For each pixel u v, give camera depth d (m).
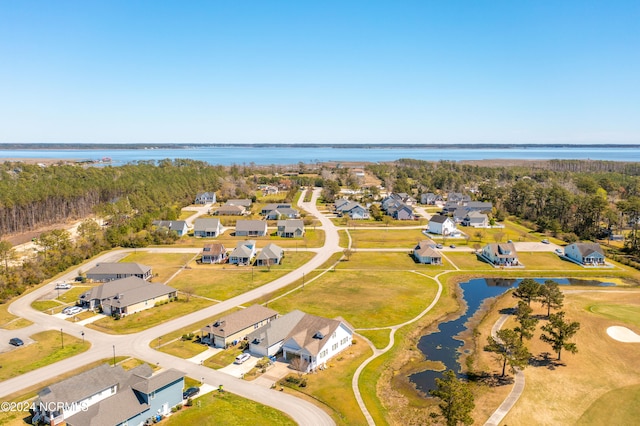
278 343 57.06
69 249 100.50
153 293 74.75
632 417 42.56
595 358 54.88
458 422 41.31
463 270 96.44
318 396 46.47
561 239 128.38
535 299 75.31
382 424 41.91
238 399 45.78
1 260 91.38
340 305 74.06
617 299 77.19
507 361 54.38
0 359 54.62
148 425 41.50
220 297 78.12
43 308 72.50
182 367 52.78
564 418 42.56
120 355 55.81
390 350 58.00
